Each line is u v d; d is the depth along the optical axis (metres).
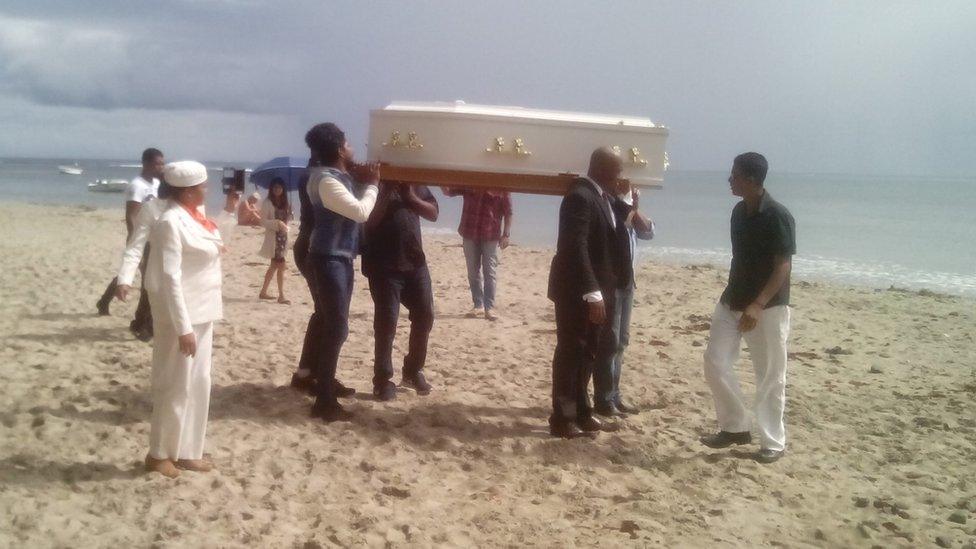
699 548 4.50
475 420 6.58
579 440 6.19
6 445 5.39
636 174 6.19
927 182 141.75
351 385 7.43
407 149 6.08
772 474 5.68
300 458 5.55
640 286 15.20
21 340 8.40
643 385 7.94
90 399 6.48
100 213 30.33
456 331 10.13
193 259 4.89
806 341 10.52
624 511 4.98
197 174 4.89
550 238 27.44
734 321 6.02
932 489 5.51
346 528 4.53
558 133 6.05
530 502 5.08
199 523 4.45
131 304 10.80
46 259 15.30
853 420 7.00
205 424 5.21
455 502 5.00
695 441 6.30
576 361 6.20
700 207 47.62
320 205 6.18
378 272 6.79
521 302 12.84
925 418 7.04
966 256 23.28
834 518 5.00
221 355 8.27
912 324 11.95
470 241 10.95
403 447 5.88
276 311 10.91
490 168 6.00
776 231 5.67
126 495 4.71
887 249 25.22
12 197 46.66
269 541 4.30
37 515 4.38
